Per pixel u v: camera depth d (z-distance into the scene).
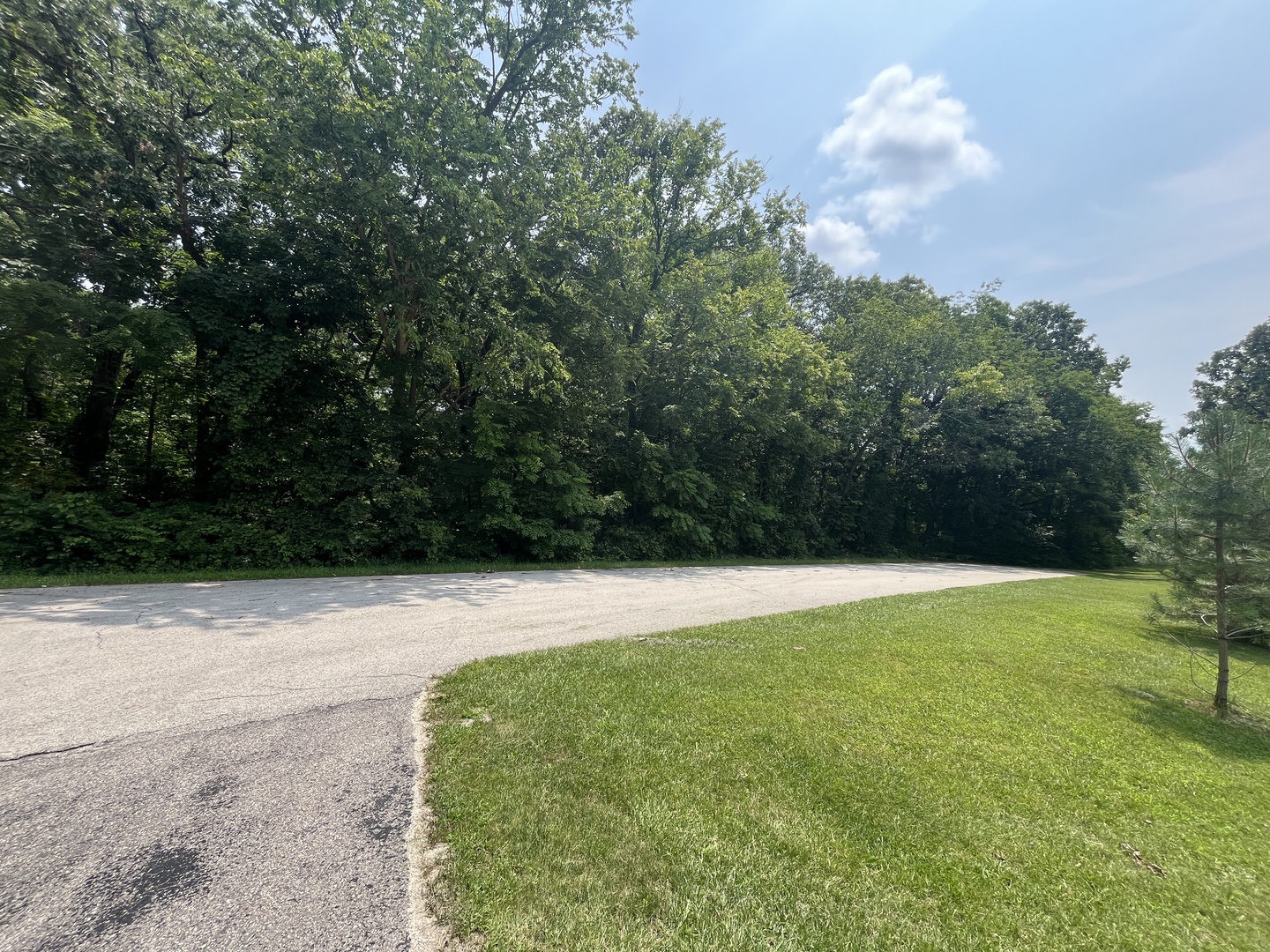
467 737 3.78
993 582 17.16
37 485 9.97
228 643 5.63
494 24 14.59
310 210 11.61
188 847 2.51
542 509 15.38
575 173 14.82
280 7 12.27
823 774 3.57
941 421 29.44
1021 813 3.33
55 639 5.48
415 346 13.66
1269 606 5.61
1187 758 4.34
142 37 11.52
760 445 23.92
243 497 11.38
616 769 3.44
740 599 10.60
